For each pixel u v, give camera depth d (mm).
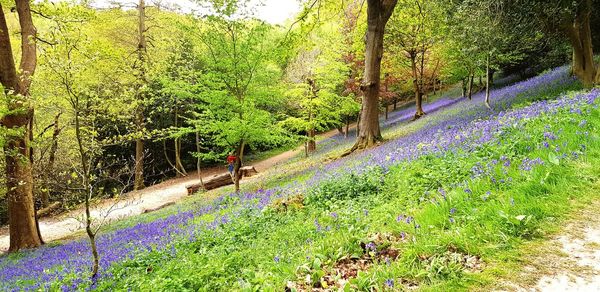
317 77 25484
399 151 10164
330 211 6703
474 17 13883
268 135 15328
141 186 29172
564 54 24344
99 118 17266
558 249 3531
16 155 11492
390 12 17156
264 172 25688
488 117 12164
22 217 13805
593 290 2893
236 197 13016
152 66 26094
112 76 20875
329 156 19906
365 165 9781
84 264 7762
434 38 25422
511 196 4531
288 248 5289
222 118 15227
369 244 4258
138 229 11391
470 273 3363
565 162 5188
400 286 3336
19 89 13078
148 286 5020
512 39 14641
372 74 17438
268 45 15211
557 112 7578
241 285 4195
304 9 17875
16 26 21000
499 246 3707
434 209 4832
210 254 6070
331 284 3793
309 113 26781
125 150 32906
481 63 17094
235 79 14414
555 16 12703
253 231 6992
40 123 19500
